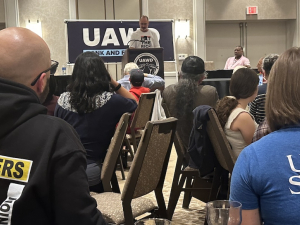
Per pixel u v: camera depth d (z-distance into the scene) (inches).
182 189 107.6
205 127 93.9
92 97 86.6
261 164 41.0
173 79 361.7
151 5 361.7
